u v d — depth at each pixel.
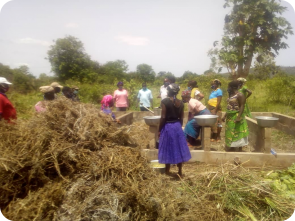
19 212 2.72
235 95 5.32
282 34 14.18
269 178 4.28
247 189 3.72
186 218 3.09
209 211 3.33
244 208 3.43
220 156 5.04
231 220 3.27
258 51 14.12
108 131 3.99
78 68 27.20
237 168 4.59
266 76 23.06
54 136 3.52
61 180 3.24
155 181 3.47
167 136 4.21
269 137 4.91
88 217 2.84
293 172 4.39
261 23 13.52
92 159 3.44
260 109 11.80
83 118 3.87
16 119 3.98
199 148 5.90
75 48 27.20
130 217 3.01
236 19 14.34
